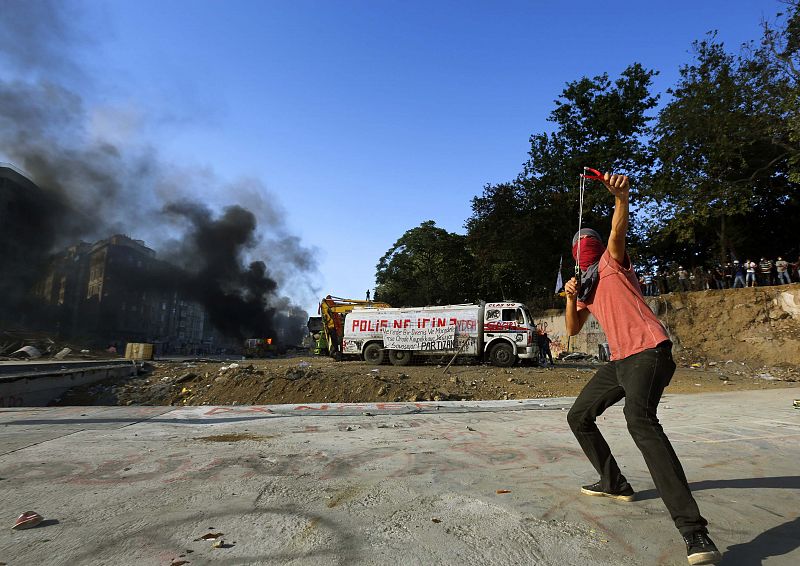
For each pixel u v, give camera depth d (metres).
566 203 31.59
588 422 2.94
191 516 2.60
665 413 7.78
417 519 2.58
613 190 2.59
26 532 2.36
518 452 4.33
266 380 16.14
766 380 17.31
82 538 2.29
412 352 21.70
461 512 2.70
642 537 2.36
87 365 19.72
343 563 2.04
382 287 56.56
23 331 44.47
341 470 3.62
